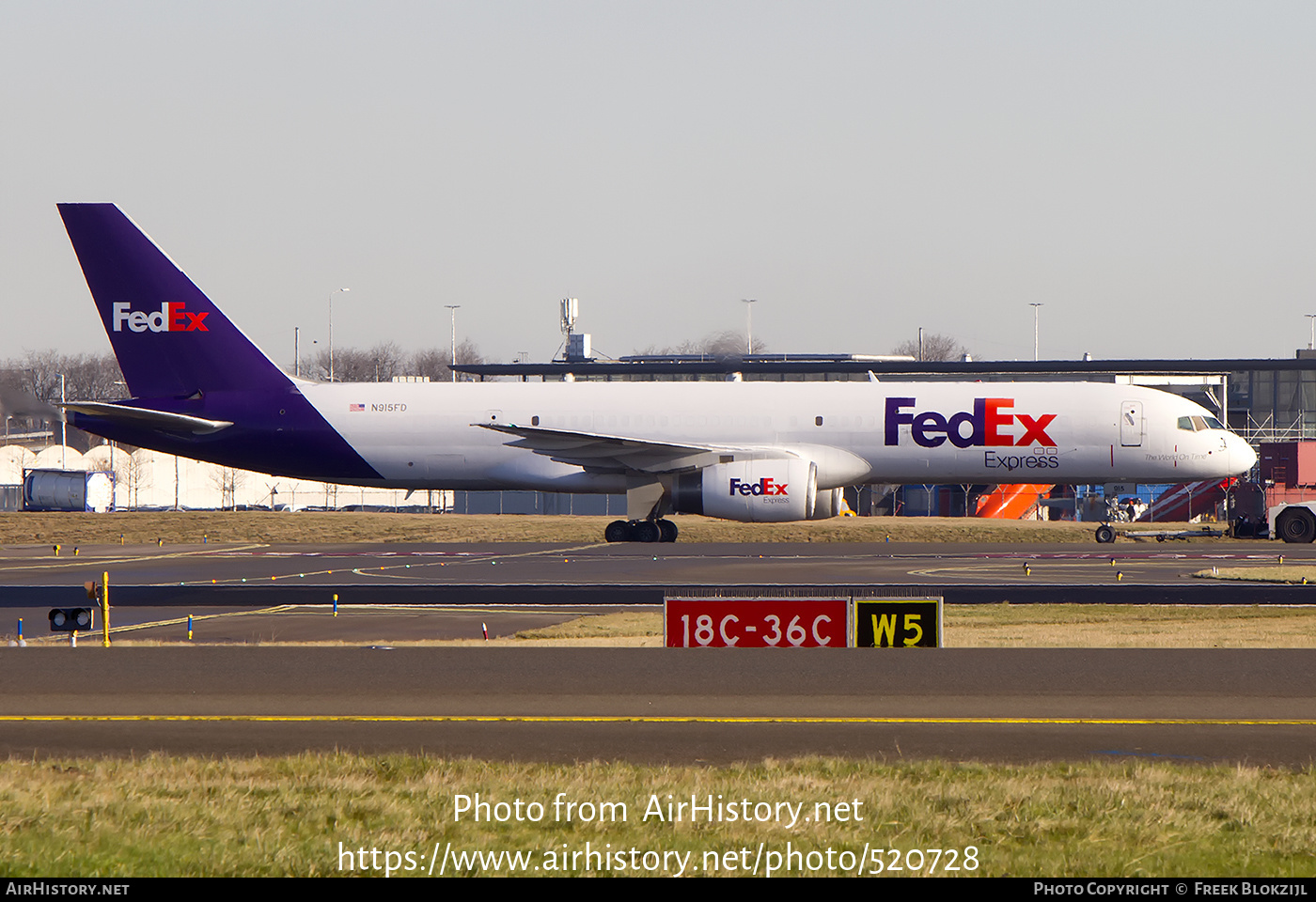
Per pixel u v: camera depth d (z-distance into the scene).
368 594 146.62
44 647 100.12
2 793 52.88
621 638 105.56
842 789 54.09
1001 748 64.06
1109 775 56.88
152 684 81.38
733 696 77.62
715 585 154.12
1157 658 90.31
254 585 158.50
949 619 118.25
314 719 71.12
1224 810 51.03
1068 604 131.62
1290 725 69.50
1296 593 143.75
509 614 127.31
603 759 61.66
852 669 86.25
